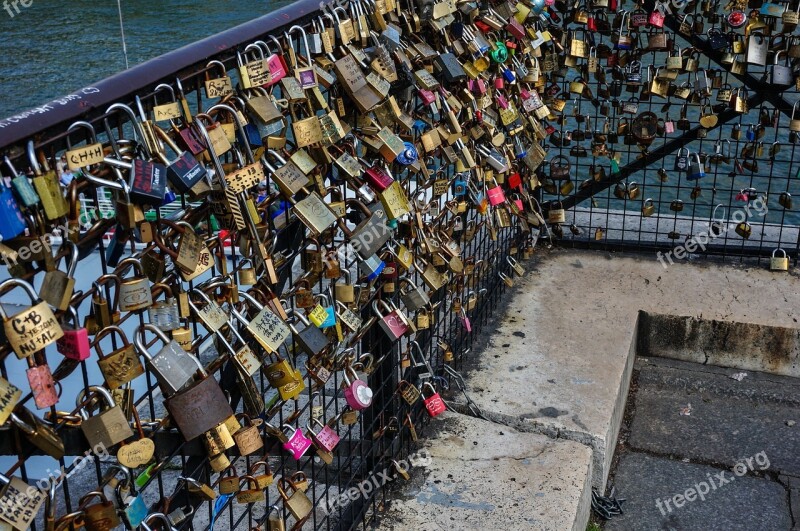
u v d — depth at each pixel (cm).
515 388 354
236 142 186
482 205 335
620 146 935
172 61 165
